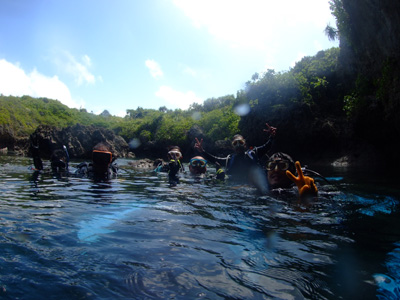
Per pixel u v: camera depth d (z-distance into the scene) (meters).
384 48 11.03
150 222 2.29
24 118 39.06
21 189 3.76
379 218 2.56
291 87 18.12
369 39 11.91
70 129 19.81
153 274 1.40
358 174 7.99
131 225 2.19
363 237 2.02
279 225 2.28
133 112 56.34
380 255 1.69
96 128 21.41
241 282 1.34
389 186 5.02
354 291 1.28
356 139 15.79
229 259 1.60
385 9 9.74
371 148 15.02
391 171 9.39
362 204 3.16
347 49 15.45
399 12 9.18
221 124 25.31
